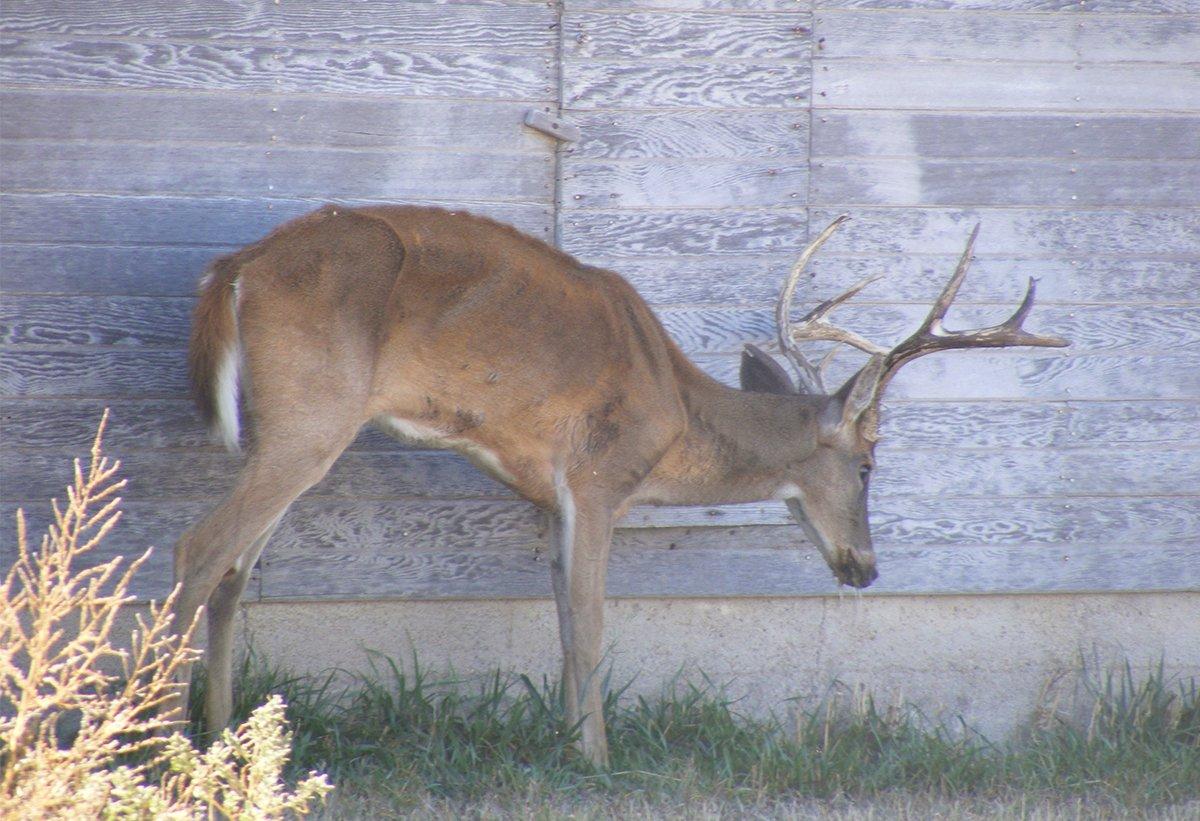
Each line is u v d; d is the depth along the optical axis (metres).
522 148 14.64
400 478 14.64
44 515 13.93
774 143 15.06
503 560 14.88
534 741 13.63
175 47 13.94
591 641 13.26
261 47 14.09
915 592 15.54
